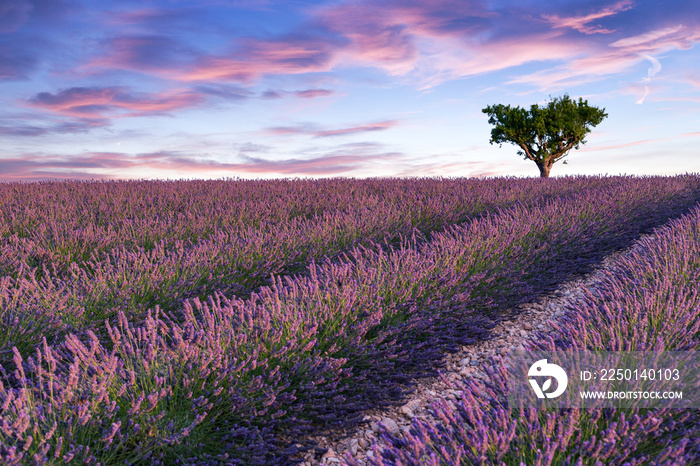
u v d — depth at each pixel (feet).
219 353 8.49
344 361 9.25
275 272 16.99
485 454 5.69
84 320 12.06
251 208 26.53
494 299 14.42
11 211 23.79
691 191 38.47
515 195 34.76
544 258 17.40
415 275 13.07
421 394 10.24
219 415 8.02
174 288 14.16
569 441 5.98
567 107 86.12
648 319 9.51
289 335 9.53
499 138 92.94
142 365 7.97
